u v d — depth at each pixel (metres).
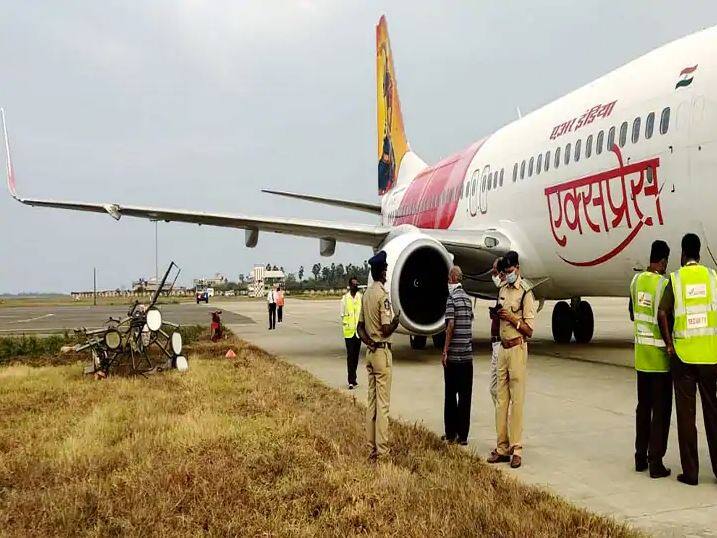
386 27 24.47
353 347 9.41
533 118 12.88
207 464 4.93
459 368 5.98
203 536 3.67
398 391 8.88
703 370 4.70
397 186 22.98
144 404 7.50
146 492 4.36
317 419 6.65
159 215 13.07
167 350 11.07
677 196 8.33
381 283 5.44
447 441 6.03
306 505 4.12
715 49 8.10
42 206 12.99
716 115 7.71
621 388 8.75
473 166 14.96
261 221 12.93
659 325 4.84
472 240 12.33
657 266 5.17
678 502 4.32
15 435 6.21
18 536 3.73
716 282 4.69
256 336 19.16
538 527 3.70
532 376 9.92
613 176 9.55
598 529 3.66
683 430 4.73
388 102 24.36
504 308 5.36
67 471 4.94
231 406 7.30
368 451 5.46
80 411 7.32
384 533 3.67
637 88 9.37
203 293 65.19
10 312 47.75
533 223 11.95
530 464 5.27
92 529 3.81
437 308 11.34
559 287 12.50
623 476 4.93
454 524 3.74
